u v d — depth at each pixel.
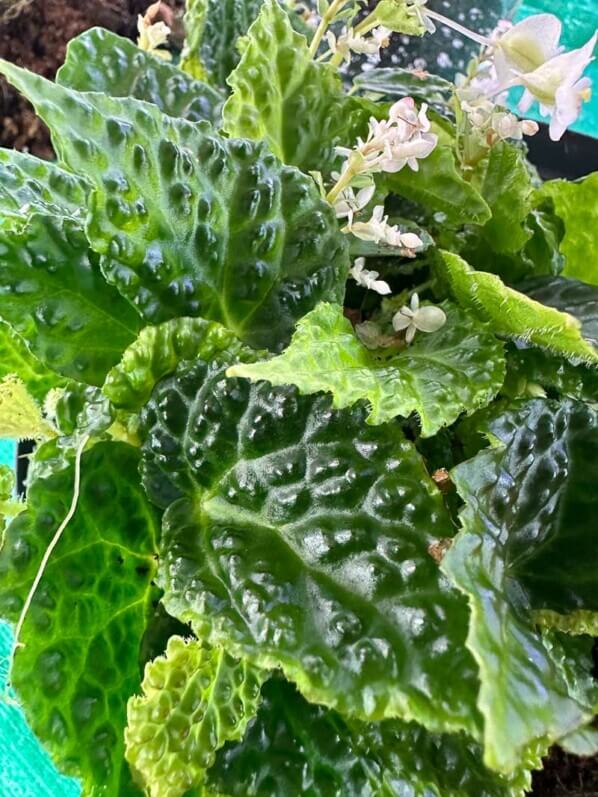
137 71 0.23
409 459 0.15
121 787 0.16
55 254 0.17
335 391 0.14
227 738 0.16
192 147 0.17
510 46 0.20
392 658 0.13
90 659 0.16
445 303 0.19
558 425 0.17
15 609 0.15
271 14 0.21
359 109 0.23
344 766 0.16
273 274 0.18
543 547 0.17
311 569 0.14
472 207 0.22
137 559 0.18
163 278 0.17
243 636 0.14
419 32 0.21
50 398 0.19
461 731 0.15
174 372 0.17
